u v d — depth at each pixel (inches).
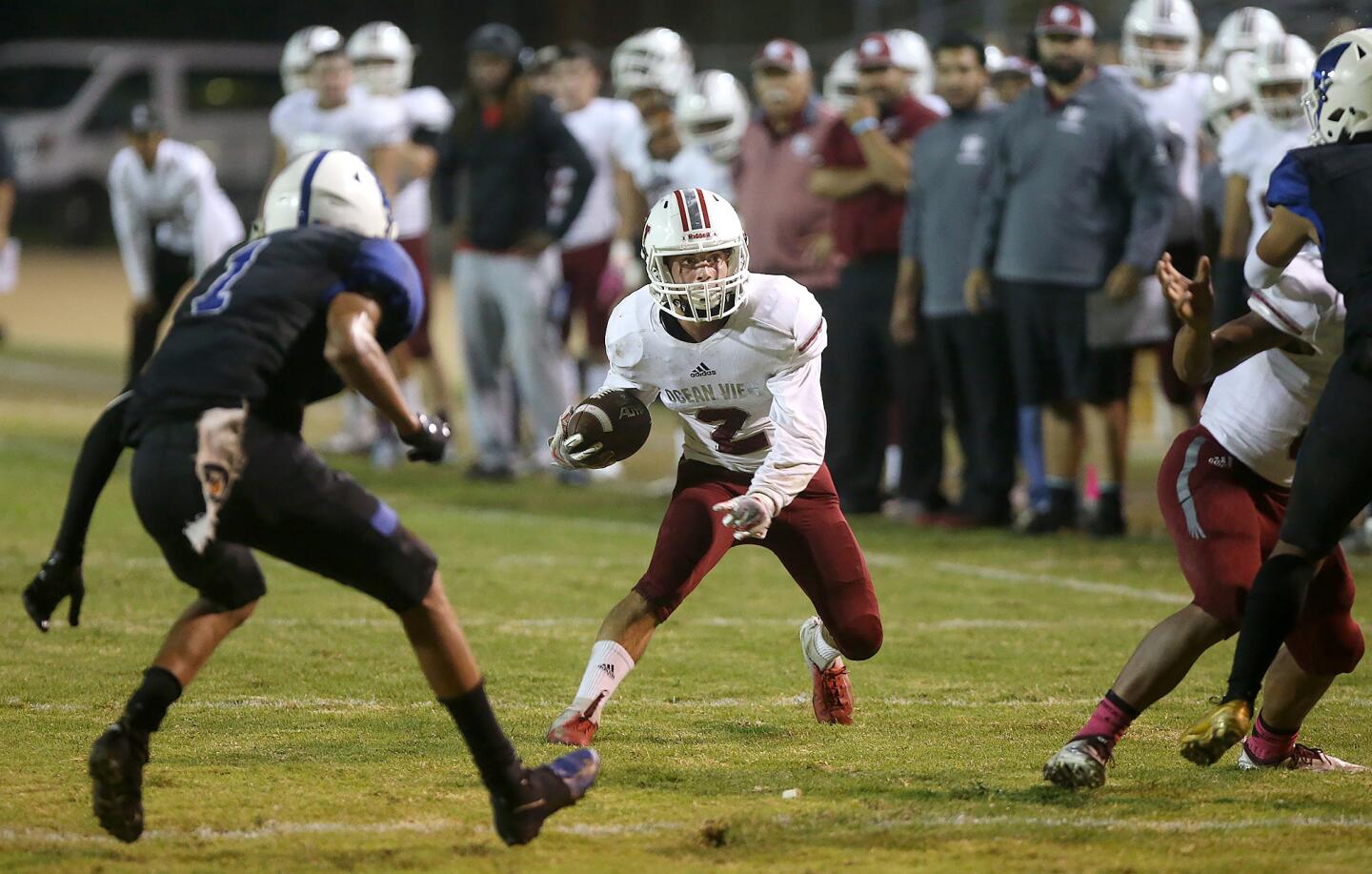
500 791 502.0
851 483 1298.0
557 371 1480.1
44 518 1199.6
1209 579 561.6
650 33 1430.9
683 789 575.8
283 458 487.8
